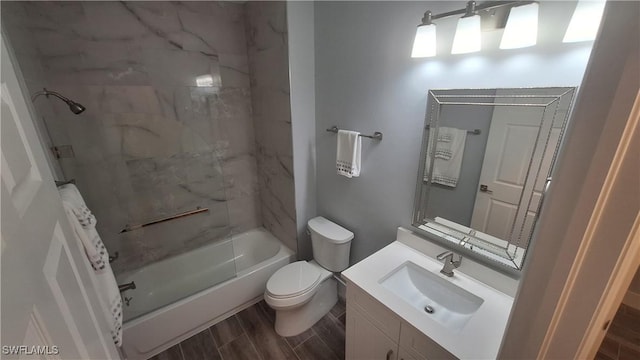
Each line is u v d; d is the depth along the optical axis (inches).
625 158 16.0
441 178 55.2
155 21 78.5
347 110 74.2
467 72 47.6
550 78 38.6
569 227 18.8
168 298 77.2
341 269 82.0
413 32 54.6
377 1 59.6
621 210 16.7
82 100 72.9
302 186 91.6
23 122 21.2
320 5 73.7
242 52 95.3
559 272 20.0
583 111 17.1
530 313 22.7
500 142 45.2
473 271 52.7
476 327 42.4
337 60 73.2
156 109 83.7
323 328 80.1
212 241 103.6
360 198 77.1
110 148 78.9
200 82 89.8
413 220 62.6
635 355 51.9
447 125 52.0
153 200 88.9
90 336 24.2
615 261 17.6
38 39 65.5
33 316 14.6
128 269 88.1
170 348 73.9
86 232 46.3
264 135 98.3
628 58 14.8
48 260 18.8
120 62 76.0
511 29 38.3
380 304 48.0
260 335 77.9
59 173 71.5
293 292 71.7
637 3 14.2
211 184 99.5
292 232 97.4
